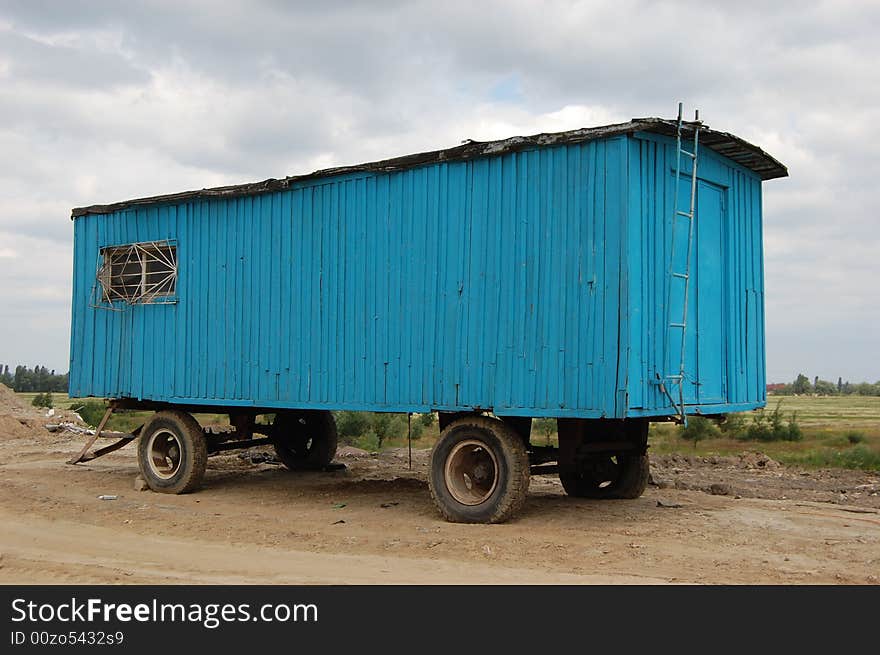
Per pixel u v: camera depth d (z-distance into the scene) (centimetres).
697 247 959
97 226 1343
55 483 1291
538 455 983
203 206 1212
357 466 1510
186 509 1055
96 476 1371
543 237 890
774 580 655
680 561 720
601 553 752
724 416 1005
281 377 1105
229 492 1203
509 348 904
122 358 1292
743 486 1272
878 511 977
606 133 845
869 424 3872
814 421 4275
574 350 857
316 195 1091
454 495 937
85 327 1345
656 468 1577
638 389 833
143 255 1283
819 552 751
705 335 967
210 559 771
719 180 1010
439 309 963
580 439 968
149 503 1102
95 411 2881
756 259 1101
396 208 1014
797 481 1357
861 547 770
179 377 1217
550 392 870
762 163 1051
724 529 856
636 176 853
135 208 1292
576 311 859
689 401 924
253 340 1139
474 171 950
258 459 1553
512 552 763
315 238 1087
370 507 1049
